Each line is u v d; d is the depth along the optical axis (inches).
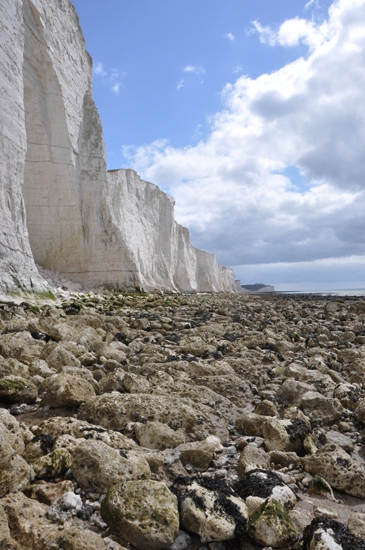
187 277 2084.2
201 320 522.0
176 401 174.1
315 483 124.9
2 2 505.4
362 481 124.4
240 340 359.9
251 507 105.3
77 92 891.4
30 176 781.9
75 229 829.8
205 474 129.8
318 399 191.2
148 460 125.2
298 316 614.9
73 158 837.8
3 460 102.6
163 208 1819.6
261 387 231.9
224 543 97.9
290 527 97.0
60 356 230.4
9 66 509.0
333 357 319.6
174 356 283.3
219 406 188.5
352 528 101.0
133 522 94.0
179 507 103.0
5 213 470.0
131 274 902.4
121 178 1327.5
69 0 873.5
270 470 126.1
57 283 759.7
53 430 140.6
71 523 96.7
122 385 203.3
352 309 700.0
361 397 208.1
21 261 484.4
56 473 116.8
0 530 88.7
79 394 176.4
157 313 593.0
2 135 476.4
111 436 139.9
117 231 898.7
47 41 775.1
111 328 378.6
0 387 179.2
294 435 152.5
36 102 775.1
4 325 310.3
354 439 169.8
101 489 109.5
